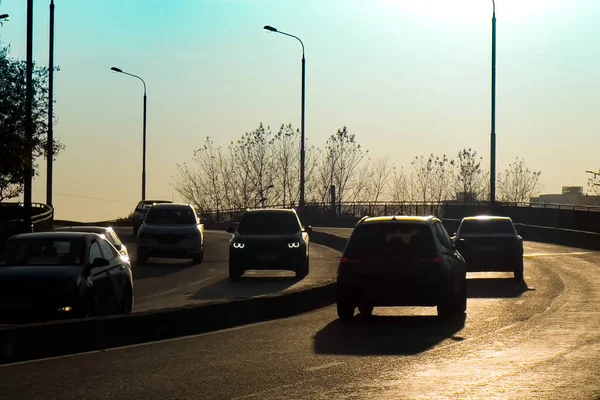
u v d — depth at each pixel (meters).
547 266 36.91
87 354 14.95
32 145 37.97
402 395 11.24
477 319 19.84
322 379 12.39
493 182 50.59
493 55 50.44
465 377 12.51
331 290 25.02
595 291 26.61
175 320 17.69
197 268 36.47
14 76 39.00
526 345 15.66
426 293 19.39
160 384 12.04
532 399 10.96
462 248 30.67
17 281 17.53
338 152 91.75
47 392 11.50
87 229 26.83
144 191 71.06
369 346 15.70
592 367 13.33
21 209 59.97
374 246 19.84
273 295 21.47
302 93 56.62
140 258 38.03
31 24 34.84
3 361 14.21
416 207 76.12
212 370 13.19
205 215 86.19
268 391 11.52
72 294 17.58
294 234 32.16
